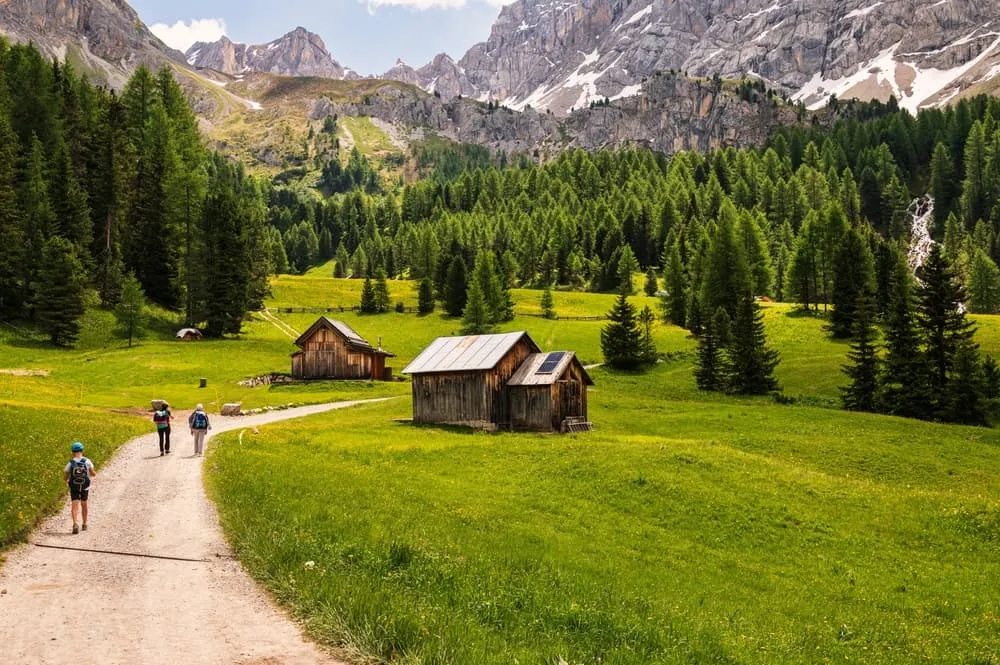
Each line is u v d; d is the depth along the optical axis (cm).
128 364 8900
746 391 8694
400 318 15188
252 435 4681
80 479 2067
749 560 2641
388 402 7556
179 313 12406
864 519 3216
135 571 1633
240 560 1741
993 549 2912
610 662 1245
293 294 17188
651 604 1791
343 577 1544
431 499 2911
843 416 6531
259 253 14925
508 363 6244
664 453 4112
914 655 1734
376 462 3941
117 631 1228
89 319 10762
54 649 1134
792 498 3431
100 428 4353
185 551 1828
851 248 11794
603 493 3350
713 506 3203
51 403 5959
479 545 2209
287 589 1462
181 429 5181
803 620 1981
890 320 7962
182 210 12675
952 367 7469
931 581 2511
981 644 1886
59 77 15312
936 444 5384
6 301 10356
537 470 3803
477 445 4619
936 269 7750
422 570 1719
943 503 3469
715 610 1906
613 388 9100
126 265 12581
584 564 2189
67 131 13662
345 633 1216
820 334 11675
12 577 1564
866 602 2245
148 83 15450
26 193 11369
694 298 13425
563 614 1505
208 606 1381
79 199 12006
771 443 5250
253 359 9875
